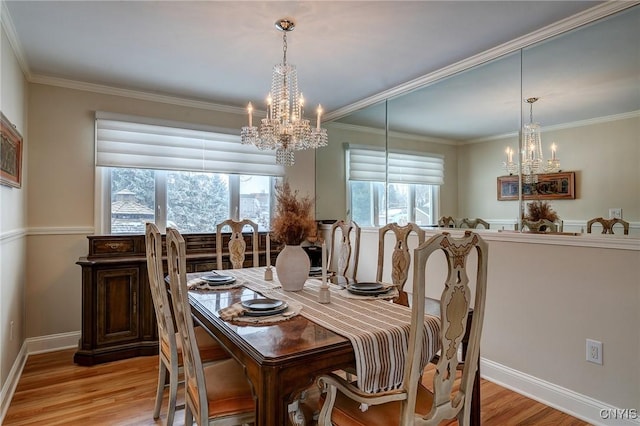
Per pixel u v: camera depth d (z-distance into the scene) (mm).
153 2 2102
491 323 2713
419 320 1184
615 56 2174
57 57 2842
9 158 2379
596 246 2160
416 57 2867
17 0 2066
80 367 2939
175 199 3918
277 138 2545
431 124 3305
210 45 2646
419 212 3426
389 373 1439
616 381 2078
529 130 2598
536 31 2447
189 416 1724
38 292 3232
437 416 1298
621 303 2059
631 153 2102
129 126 3592
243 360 1394
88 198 3447
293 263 2193
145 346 3193
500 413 2266
